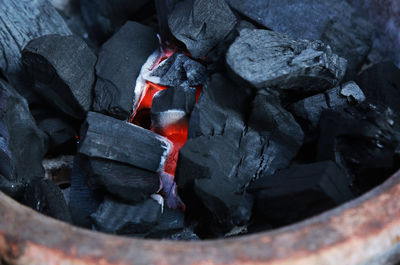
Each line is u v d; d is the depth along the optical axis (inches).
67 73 25.2
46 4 27.3
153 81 26.2
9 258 19.9
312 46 25.1
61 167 26.2
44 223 20.1
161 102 25.2
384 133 23.8
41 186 23.8
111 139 23.9
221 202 23.1
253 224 23.9
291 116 25.0
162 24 26.5
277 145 25.0
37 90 25.6
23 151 24.6
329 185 22.7
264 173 24.7
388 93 26.0
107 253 19.4
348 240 19.6
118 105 25.5
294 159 25.7
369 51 27.8
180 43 25.7
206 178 23.4
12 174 24.3
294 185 22.9
